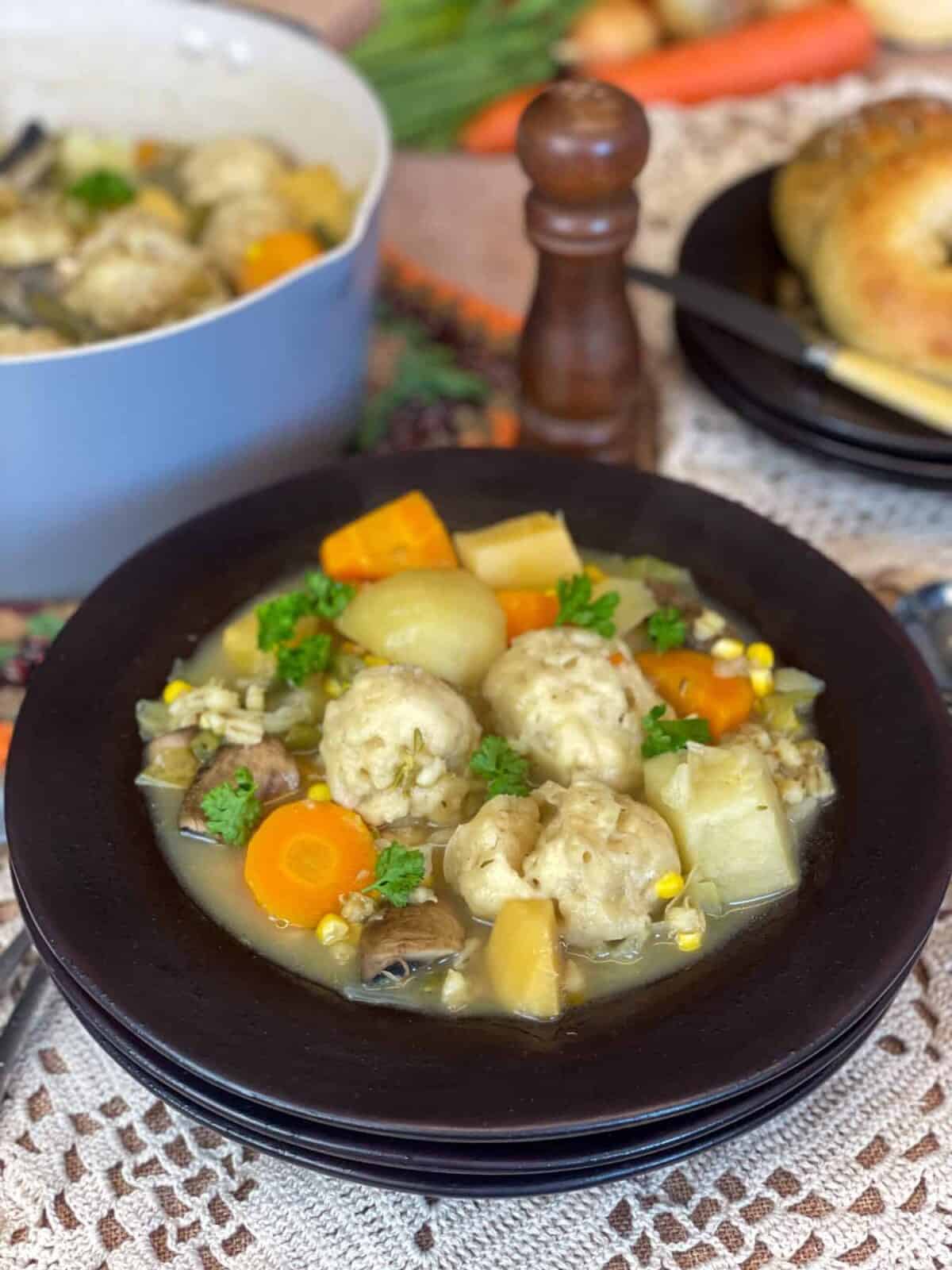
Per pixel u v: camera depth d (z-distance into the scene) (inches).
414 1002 15.9
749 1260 16.4
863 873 16.8
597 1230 16.6
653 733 18.3
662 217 31.7
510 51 35.7
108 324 24.6
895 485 25.2
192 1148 17.2
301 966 16.3
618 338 23.8
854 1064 18.1
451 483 21.9
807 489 25.8
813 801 17.8
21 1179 17.0
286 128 29.1
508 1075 14.8
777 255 28.2
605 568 21.0
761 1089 15.5
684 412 27.1
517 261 31.6
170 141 30.3
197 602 20.2
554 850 16.4
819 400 24.8
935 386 24.2
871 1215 16.7
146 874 16.9
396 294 29.9
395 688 17.8
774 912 16.7
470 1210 16.8
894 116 27.4
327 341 23.4
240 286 26.0
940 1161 17.1
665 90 36.1
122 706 18.9
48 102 30.2
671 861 16.8
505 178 34.3
